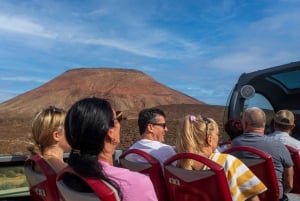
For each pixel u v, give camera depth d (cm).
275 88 576
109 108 234
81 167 219
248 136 426
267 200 365
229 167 330
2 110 16800
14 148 6669
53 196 288
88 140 223
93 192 219
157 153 409
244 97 568
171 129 3725
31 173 306
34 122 328
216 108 10100
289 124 479
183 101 17650
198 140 332
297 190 447
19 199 450
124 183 225
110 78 18125
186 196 310
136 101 16625
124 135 5909
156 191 362
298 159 434
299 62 547
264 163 360
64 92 17500
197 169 313
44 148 325
